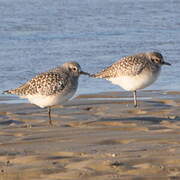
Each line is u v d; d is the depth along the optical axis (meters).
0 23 34.69
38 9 40.53
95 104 16.91
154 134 13.16
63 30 33.12
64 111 15.98
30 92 14.87
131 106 16.59
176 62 24.53
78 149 11.95
